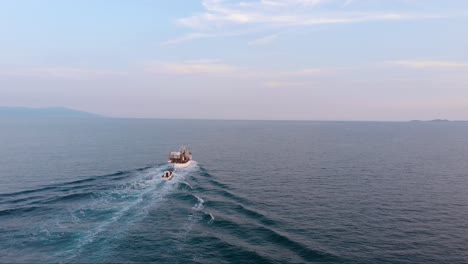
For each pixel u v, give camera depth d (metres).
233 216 51.03
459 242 43.09
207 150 131.88
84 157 105.94
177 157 93.81
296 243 41.44
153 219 48.69
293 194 64.88
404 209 56.12
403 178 79.81
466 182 75.75
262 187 70.12
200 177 78.31
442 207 57.28
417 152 129.38
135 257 37.12
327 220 50.34
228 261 36.81
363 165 97.88
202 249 39.50
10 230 43.09
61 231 43.16
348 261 37.31
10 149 122.81
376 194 65.25
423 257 38.81
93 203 55.25
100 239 41.09
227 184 72.06
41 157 104.56
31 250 37.69
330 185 72.38
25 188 65.44
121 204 55.09
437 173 86.25
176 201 57.75
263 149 136.88
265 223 48.38
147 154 114.31
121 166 90.69
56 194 60.19
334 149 137.62
